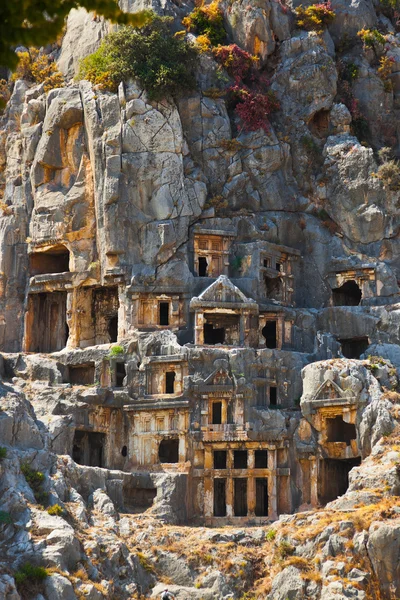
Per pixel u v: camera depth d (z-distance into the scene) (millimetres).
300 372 100500
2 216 113625
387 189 110000
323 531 72750
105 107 106938
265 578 74188
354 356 107125
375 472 81000
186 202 105938
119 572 73000
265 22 115688
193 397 95938
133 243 104688
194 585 74625
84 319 108375
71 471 82938
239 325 103125
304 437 94188
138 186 105062
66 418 90750
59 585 65875
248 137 111312
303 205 112875
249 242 107812
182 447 94500
